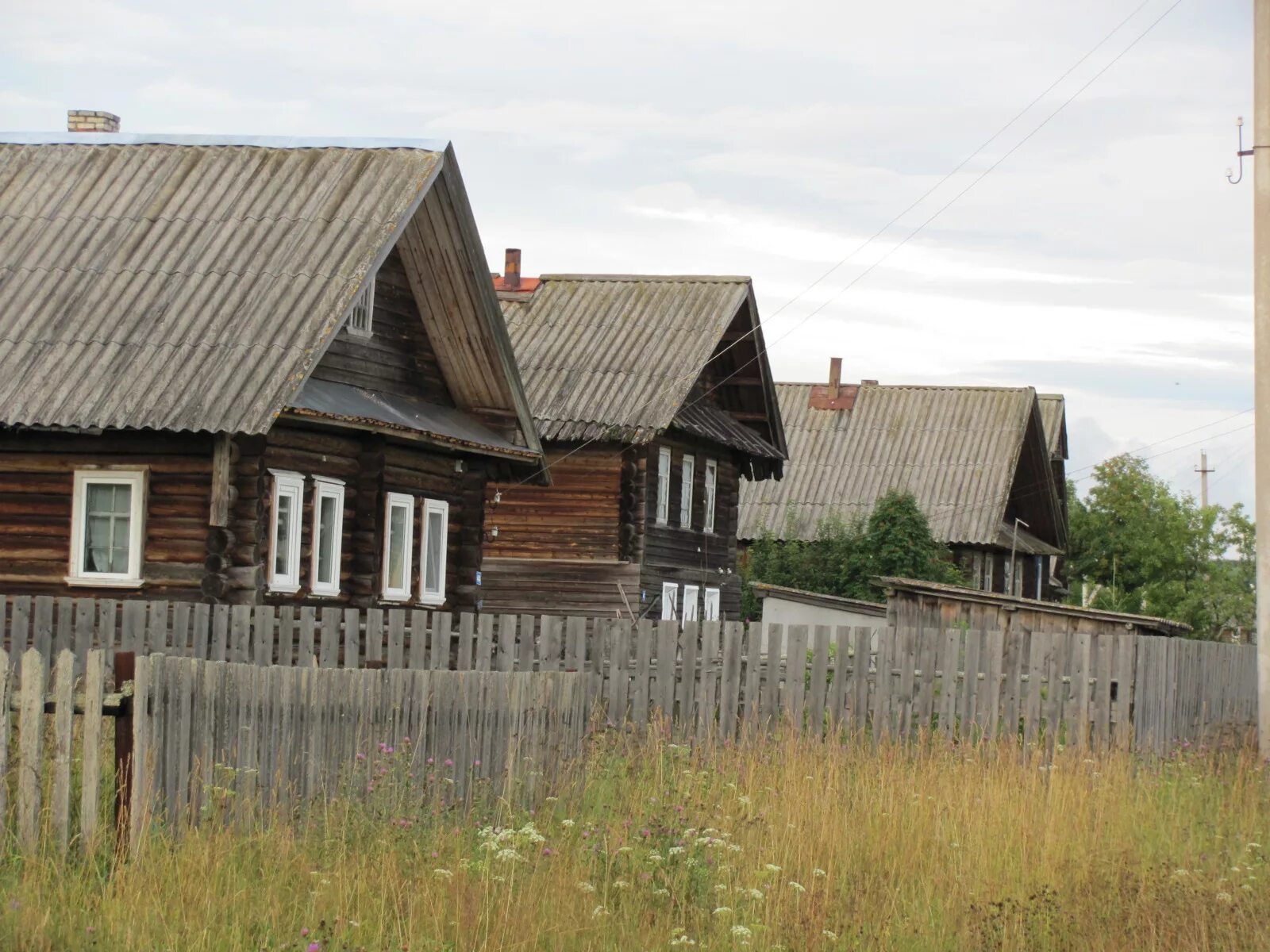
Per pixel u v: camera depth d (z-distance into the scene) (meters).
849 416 59.94
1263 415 18.88
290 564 22.14
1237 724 21.55
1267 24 19.03
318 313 21.19
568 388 37.25
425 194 23.14
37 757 10.34
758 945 9.76
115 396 20.64
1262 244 18.97
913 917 10.52
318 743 11.80
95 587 21.42
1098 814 13.72
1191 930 10.39
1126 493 62.91
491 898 9.80
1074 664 18.50
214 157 24.19
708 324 38.56
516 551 37.53
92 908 9.43
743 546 56.28
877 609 31.83
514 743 13.56
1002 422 58.09
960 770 15.32
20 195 24.03
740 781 14.50
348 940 9.11
